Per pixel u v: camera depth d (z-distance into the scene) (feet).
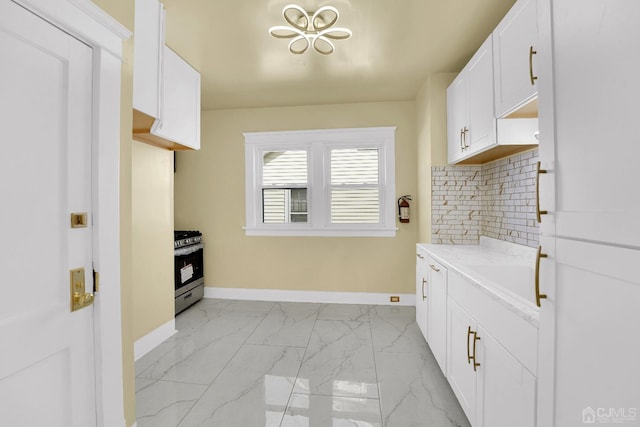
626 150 2.08
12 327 2.97
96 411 3.91
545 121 2.94
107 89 3.99
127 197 4.53
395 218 11.30
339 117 11.51
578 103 2.52
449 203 9.12
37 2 3.06
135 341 7.51
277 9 6.07
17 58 3.00
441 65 8.52
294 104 11.53
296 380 6.57
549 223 2.89
